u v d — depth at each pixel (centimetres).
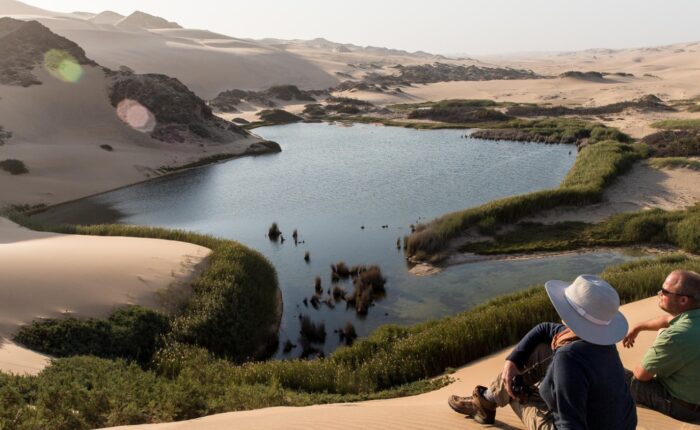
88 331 1349
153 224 3212
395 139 5984
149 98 5634
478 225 2652
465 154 4944
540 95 8944
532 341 410
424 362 1200
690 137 4488
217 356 1457
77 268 1631
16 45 5878
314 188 3900
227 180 4309
